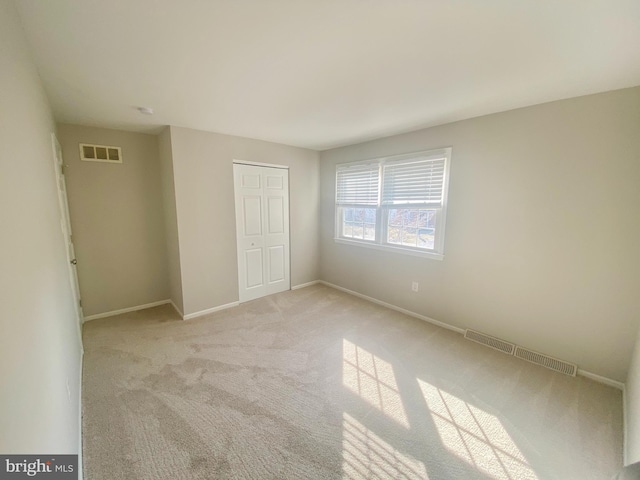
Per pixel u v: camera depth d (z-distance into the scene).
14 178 0.91
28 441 0.77
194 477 1.43
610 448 1.61
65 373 1.46
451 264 3.04
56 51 1.52
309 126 3.09
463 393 2.07
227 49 1.53
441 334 3.00
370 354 2.60
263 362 2.46
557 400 2.00
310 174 4.50
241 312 3.57
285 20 1.28
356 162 3.98
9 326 0.71
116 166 3.31
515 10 1.20
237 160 3.61
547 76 1.83
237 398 2.00
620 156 2.01
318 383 2.18
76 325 2.40
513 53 1.56
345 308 3.72
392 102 2.32
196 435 1.68
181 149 3.14
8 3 1.01
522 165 2.46
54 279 1.50
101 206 3.26
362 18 1.26
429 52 1.56
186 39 1.44
